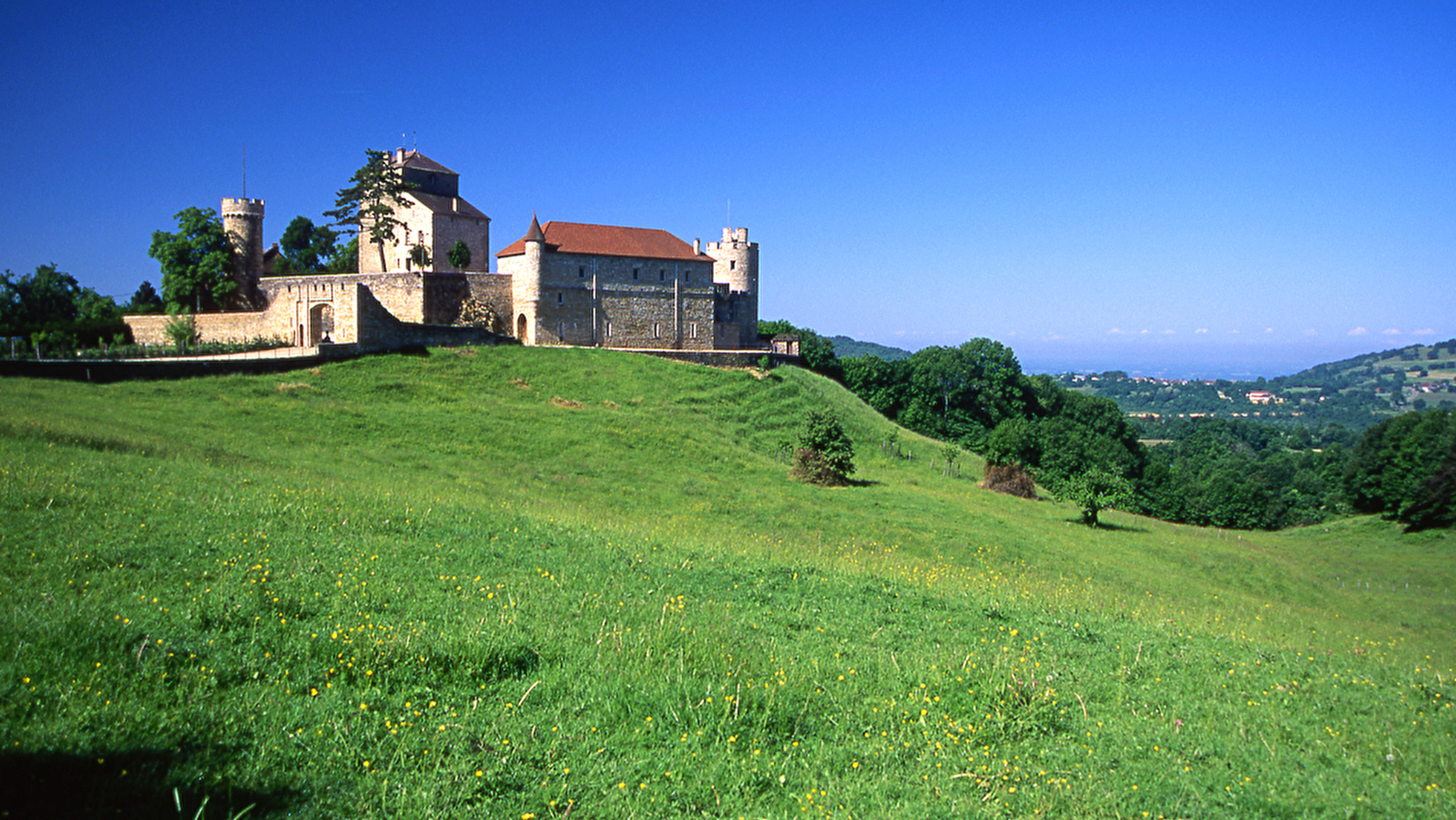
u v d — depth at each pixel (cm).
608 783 955
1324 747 1199
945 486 6812
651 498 4409
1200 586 4112
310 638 1255
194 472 2669
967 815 929
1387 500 9006
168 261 8412
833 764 1061
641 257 9162
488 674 1220
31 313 9219
